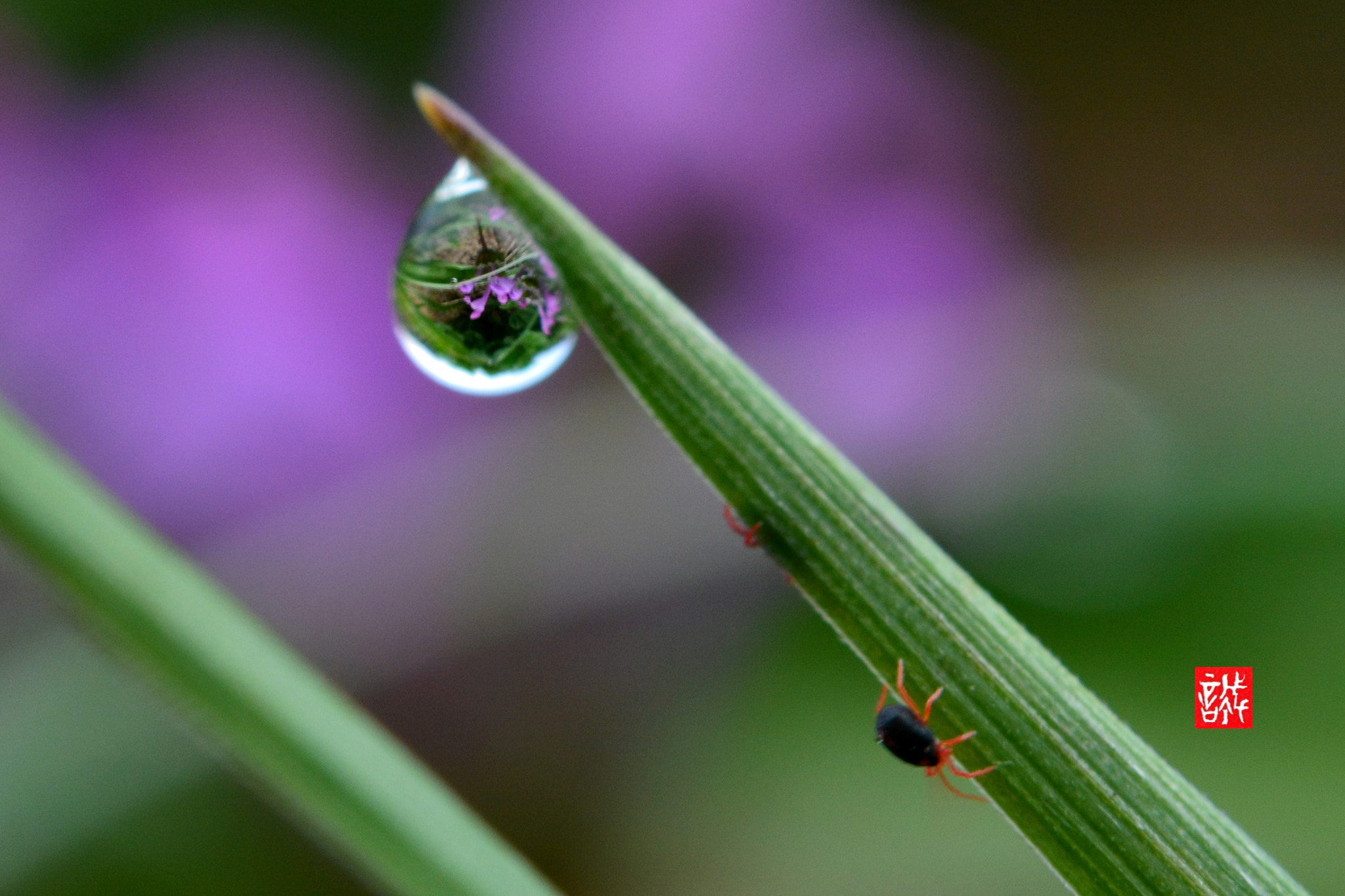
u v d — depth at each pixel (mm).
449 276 67
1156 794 61
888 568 62
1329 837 80
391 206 98
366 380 94
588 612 95
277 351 92
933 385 96
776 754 89
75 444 90
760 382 62
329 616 92
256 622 64
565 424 96
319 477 93
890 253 97
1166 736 85
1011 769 61
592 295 62
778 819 85
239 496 92
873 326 97
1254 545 91
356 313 95
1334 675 84
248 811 86
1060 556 93
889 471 95
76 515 64
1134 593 92
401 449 94
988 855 81
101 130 95
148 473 90
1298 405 95
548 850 92
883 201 98
